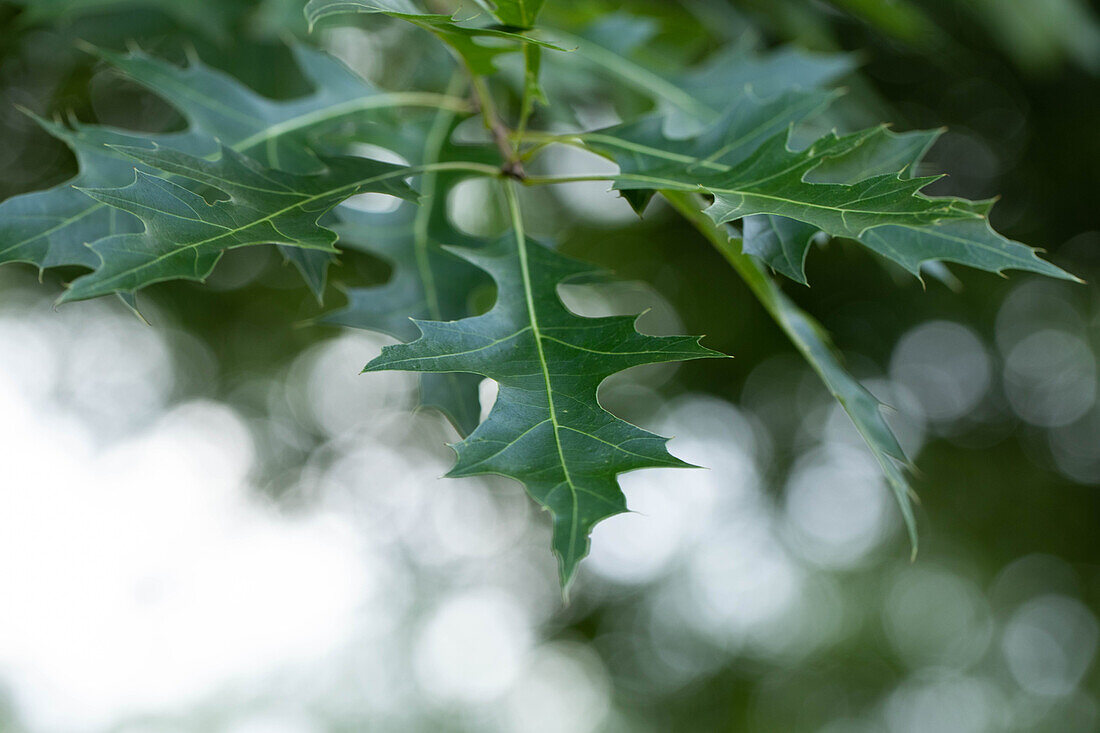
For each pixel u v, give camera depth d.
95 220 0.76
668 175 0.76
